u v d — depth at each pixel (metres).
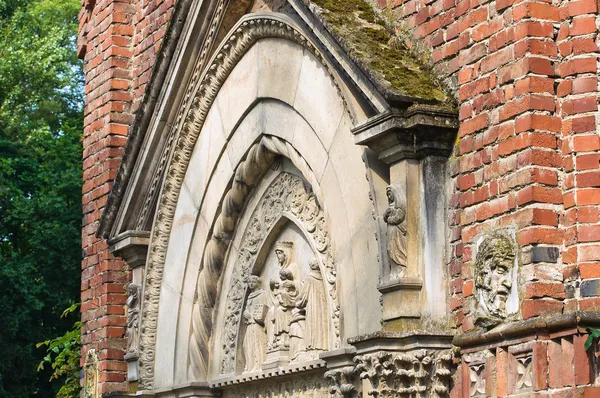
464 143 8.27
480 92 8.12
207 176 12.07
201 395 12.14
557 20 7.66
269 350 11.31
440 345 8.23
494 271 7.63
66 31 38.84
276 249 11.24
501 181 7.78
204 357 12.21
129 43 14.29
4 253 32.88
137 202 12.91
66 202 32.53
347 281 9.55
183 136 12.33
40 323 32.12
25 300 30.92
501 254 7.58
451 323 8.34
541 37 7.63
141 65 13.95
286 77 10.60
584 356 6.88
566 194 7.41
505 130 7.77
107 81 14.23
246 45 11.27
